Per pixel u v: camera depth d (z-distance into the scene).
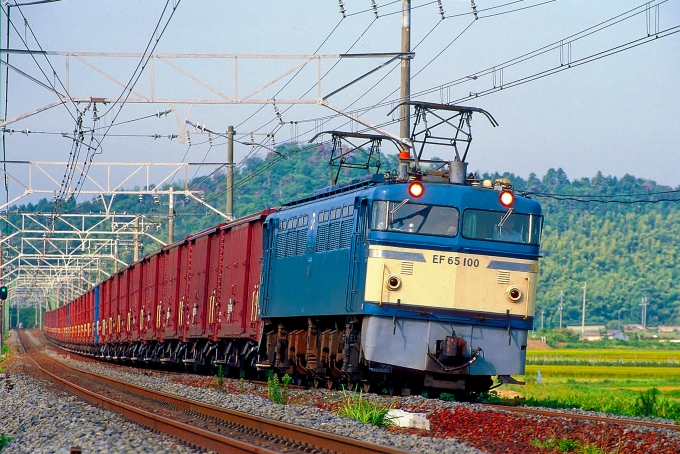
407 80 68.62
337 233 57.53
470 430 40.03
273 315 68.06
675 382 130.75
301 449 34.25
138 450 33.50
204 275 89.88
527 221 54.22
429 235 52.72
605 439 35.62
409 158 56.97
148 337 115.94
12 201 110.75
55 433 41.44
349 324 55.16
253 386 68.94
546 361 197.12
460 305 52.53
